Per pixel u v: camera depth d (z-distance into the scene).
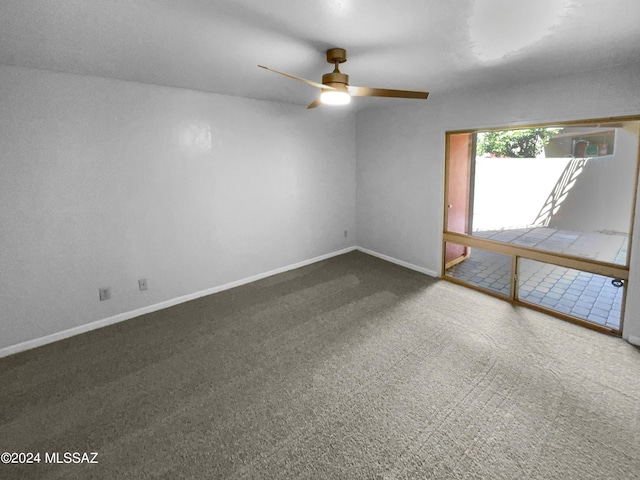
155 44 2.14
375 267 4.73
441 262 4.30
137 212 3.32
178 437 1.95
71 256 3.02
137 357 2.75
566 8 1.64
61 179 2.88
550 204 4.67
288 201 4.54
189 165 3.59
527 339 2.87
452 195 4.46
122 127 3.12
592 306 3.52
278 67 2.65
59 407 2.21
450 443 1.86
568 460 1.74
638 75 2.52
